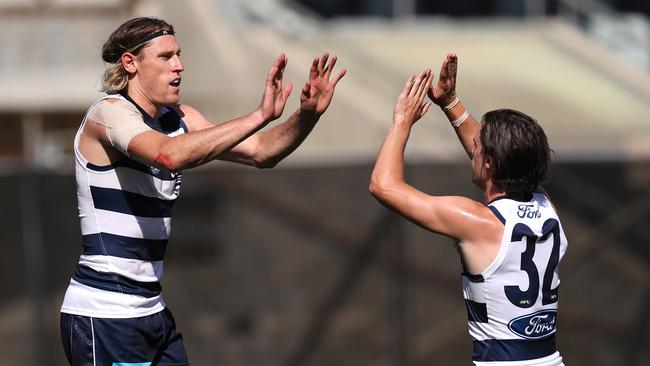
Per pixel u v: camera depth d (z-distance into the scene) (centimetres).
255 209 3375
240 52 4344
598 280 3422
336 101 4138
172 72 1382
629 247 3428
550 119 4656
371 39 5603
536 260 1384
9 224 3312
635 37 6184
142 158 1304
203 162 1287
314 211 3381
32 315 3328
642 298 3416
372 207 3381
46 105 4731
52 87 4716
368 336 3372
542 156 1371
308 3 6294
